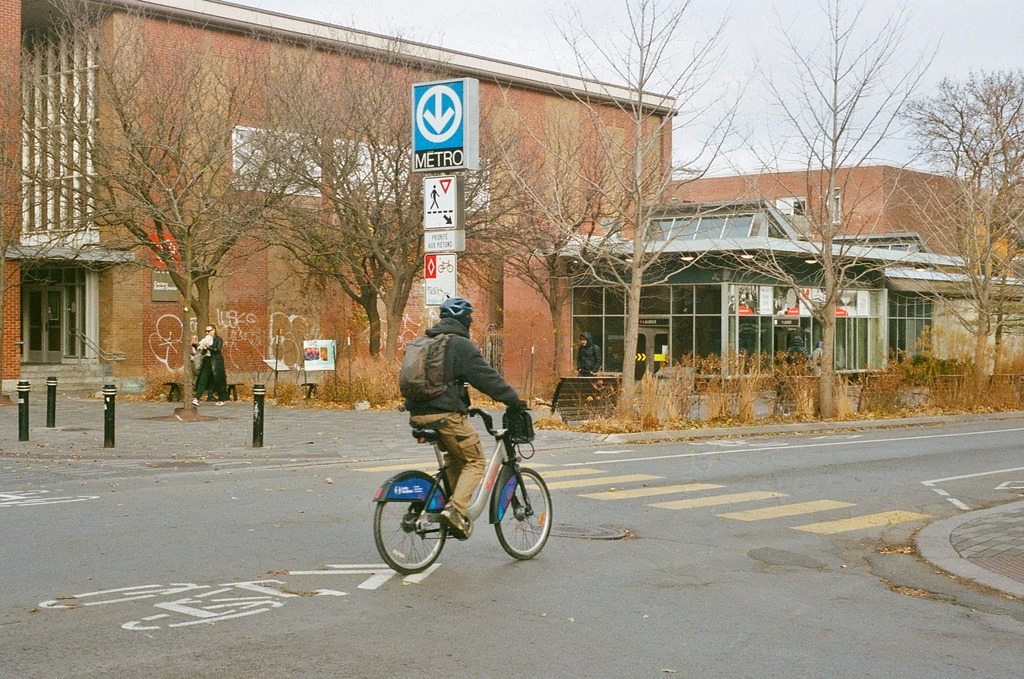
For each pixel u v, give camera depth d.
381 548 7.26
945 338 27.77
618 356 37.62
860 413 24.02
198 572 7.42
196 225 22.27
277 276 35.22
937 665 5.59
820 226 23.38
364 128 27.00
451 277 15.70
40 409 23.56
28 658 5.39
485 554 8.23
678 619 6.41
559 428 19.55
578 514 10.30
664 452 16.53
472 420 21.80
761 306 36.31
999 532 9.59
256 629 5.98
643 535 9.28
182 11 29.88
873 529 9.97
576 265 34.09
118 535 8.77
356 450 16.00
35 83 26.78
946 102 42.47
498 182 28.83
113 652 5.51
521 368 36.88
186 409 20.89
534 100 40.53
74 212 29.19
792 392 22.53
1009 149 33.41
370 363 25.77
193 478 12.72
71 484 12.06
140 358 31.84
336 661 5.41
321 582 7.16
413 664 5.38
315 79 28.08
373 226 27.41
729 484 12.74
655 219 28.64
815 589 7.38
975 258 28.14
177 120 25.69
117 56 26.00
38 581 7.10
